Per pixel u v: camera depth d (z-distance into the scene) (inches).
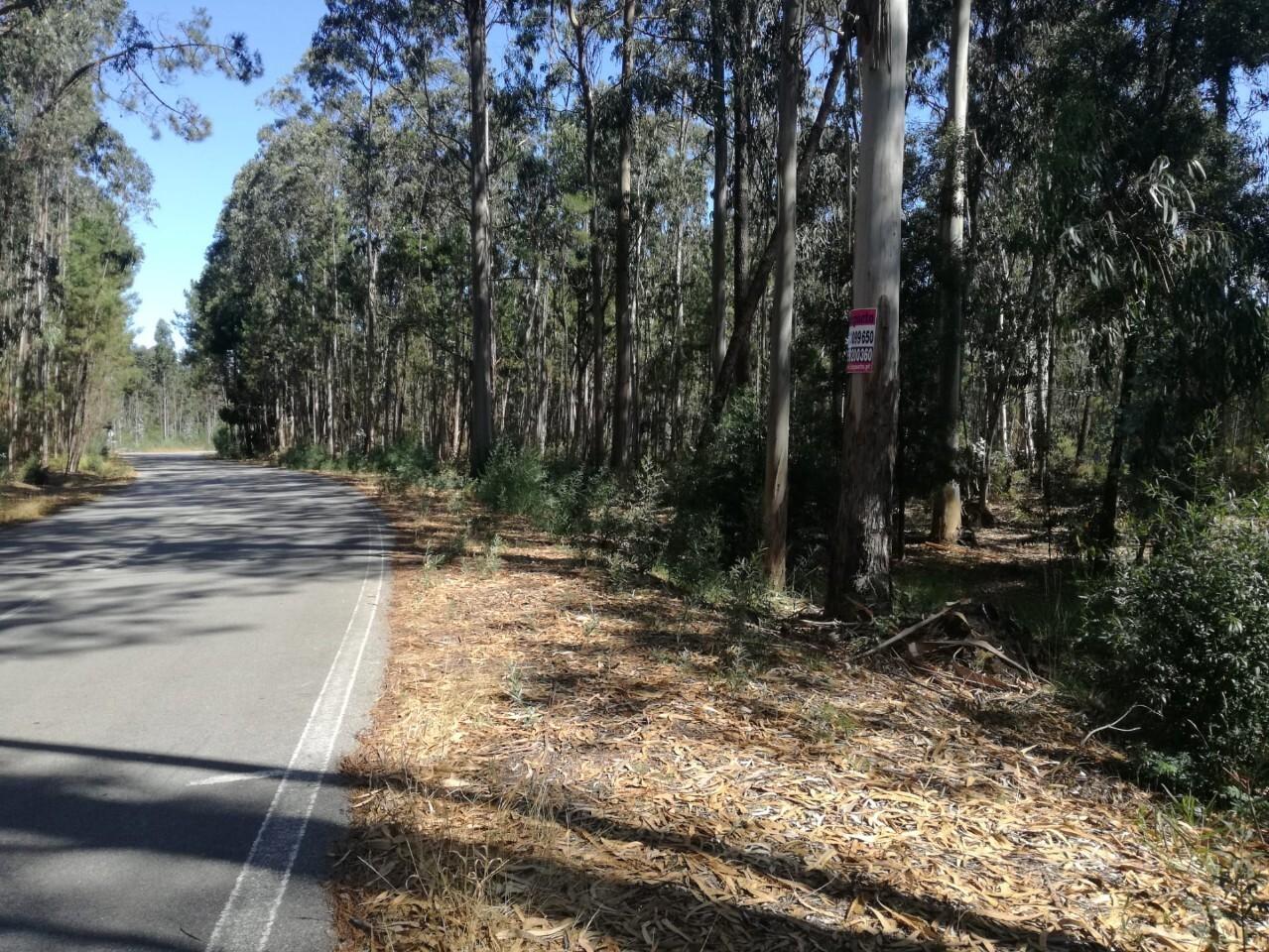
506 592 368.2
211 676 254.5
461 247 1438.2
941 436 596.1
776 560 429.1
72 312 1494.8
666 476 538.9
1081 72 529.7
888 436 299.3
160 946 122.6
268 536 593.3
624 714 211.5
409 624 316.8
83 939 123.8
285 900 134.3
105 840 154.1
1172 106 518.0
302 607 352.8
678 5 724.0
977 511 900.6
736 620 296.8
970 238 665.6
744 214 725.9
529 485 732.7
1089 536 485.4
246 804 168.6
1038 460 890.1
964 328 674.8
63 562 479.5
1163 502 232.4
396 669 258.2
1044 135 549.3
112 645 293.3
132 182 1408.7
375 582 407.8
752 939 121.9
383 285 1723.7
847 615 297.9
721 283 819.4
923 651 259.1
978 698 232.1
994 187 759.7
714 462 525.3
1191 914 133.0
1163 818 166.2
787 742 195.3
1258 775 183.2
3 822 161.0
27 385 1439.5
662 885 135.5
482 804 165.2
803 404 565.9
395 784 175.9
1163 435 363.6
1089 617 252.2
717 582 377.4
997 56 754.2
